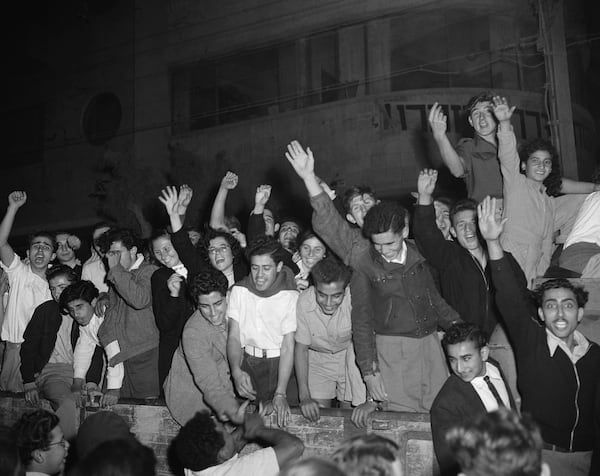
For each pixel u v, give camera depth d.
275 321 4.38
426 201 4.32
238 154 18.53
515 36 15.88
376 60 17.11
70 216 21.47
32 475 3.39
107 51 21.36
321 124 17.47
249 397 4.21
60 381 5.64
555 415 3.44
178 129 19.80
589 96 15.91
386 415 4.01
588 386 3.45
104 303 5.50
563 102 10.72
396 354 4.14
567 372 3.45
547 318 3.49
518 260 4.48
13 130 22.92
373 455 2.15
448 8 16.36
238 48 19.08
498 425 2.06
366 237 4.33
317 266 4.08
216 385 4.32
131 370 5.18
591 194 4.81
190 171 18.53
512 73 15.82
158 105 20.23
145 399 4.96
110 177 20.31
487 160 5.08
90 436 3.38
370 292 4.21
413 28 16.80
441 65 16.48
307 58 18.08
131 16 21.00
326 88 17.77
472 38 16.28
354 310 4.15
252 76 18.94
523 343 3.58
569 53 15.52
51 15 22.34
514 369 4.07
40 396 5.75
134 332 5.12
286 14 18.34
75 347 5.64
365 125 16.88
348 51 17.45
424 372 4.15
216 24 19.48
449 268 4.38
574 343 3.54
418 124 16.30
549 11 10.86
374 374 4.03
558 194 5.33
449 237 5.17
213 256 4.89
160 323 4.93
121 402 5.07
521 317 3.58
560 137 10.63
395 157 16.45
